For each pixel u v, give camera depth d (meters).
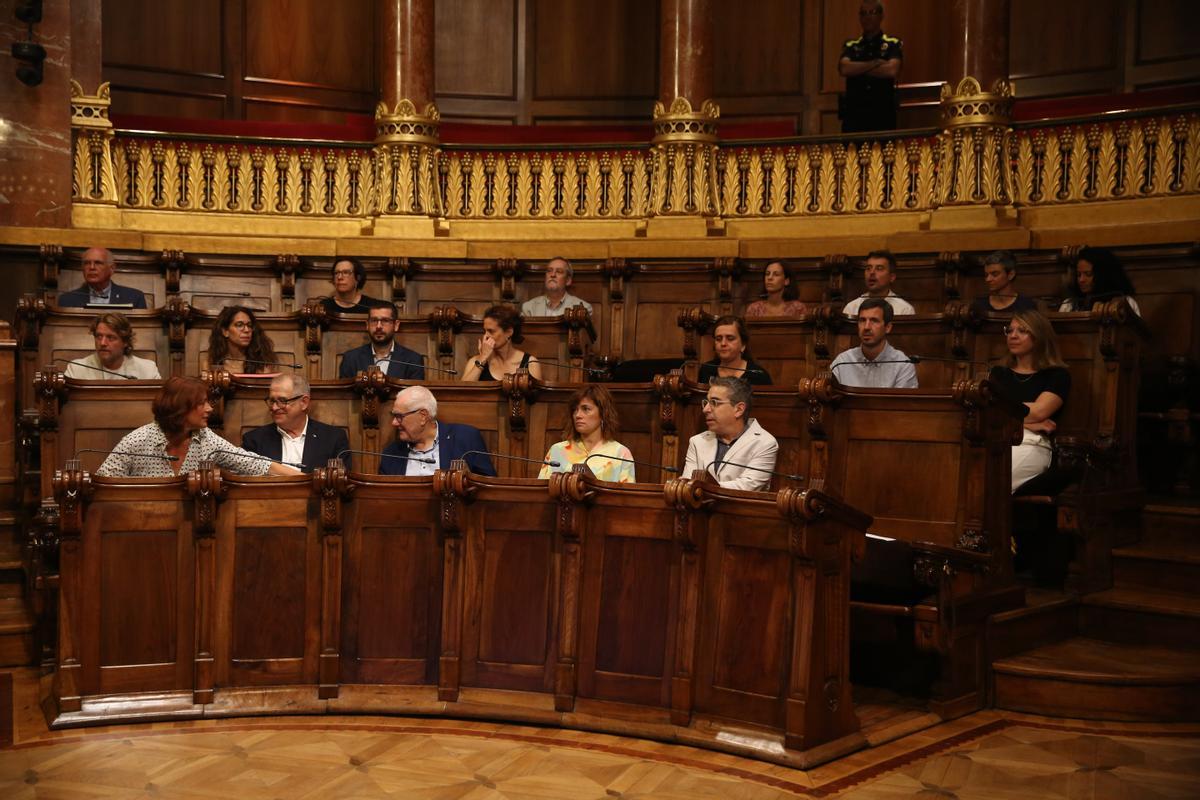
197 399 3.96
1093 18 8.48
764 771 3.22
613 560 3.57
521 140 8.56
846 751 3.37
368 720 3.58
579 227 7.50
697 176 7.34
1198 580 4.34
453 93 9.41
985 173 6.80
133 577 3.59
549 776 3.14
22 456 4.69
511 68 9.45
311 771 3.15
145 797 2.96
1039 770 3.28
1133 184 6.54
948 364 5.16
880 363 4.70
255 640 3.64
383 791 3.01
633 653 3.53
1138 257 5.89
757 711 3.36
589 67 9.41
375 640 3.67
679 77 7.35
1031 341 4.66
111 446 4.38
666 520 3.51
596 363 5.61
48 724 3.51
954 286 6.29
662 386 4.37
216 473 3.59
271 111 9.08
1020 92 8.71
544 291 6.93
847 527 3.43
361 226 7.47
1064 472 4.39
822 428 4.11
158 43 8.74
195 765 3.18
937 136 6.98
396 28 7.45
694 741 3.39
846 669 3.46
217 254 7.16
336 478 3.61
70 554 3.55
